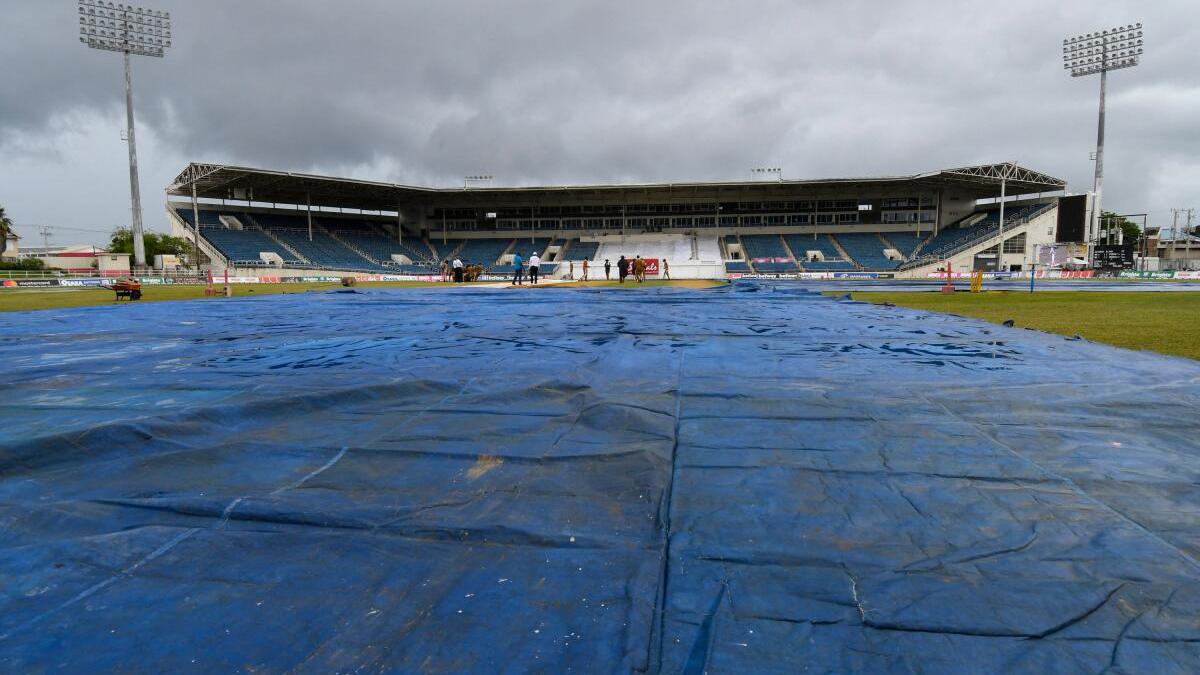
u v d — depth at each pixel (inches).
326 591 59.6
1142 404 129.7
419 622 54.7
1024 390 144.3
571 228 2352.4
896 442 103.9
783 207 2257.6
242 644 51.9
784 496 81.2
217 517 75.5
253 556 66.2
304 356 210.2
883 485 84.7
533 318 374.6
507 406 131.6
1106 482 85.6
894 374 167.0
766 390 145.0
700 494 82.0
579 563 64.3
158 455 97.0
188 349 231.6
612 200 2285.9
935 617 54.4
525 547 67.9
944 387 148.6
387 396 141.6
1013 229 1860.2
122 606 57.1
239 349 230.2
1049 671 47.9
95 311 446.9
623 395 139.1
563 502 80.2
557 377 164.1
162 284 1379.2
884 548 67.0
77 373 175.3
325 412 127.2
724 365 184.9
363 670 48.6
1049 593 58.0
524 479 88.5
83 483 87.1
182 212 1941.4
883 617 54.5
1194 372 167.3
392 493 83.6
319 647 51.4
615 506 78.7
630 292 767.1
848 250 2100.1
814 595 58.0
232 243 1862.7
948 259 1865.2
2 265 1754.4
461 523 73.5
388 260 2132.1
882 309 432.1
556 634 52.7
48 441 99.0
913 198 2171.5
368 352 220.1
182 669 48.9
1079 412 123.6
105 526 73.2
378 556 66.1
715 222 2295.8
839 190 2161.7
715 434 109.3
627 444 103.6
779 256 2111.2
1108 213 2751.0
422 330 301.7
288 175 1787.6
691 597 57.9
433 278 1860.2
